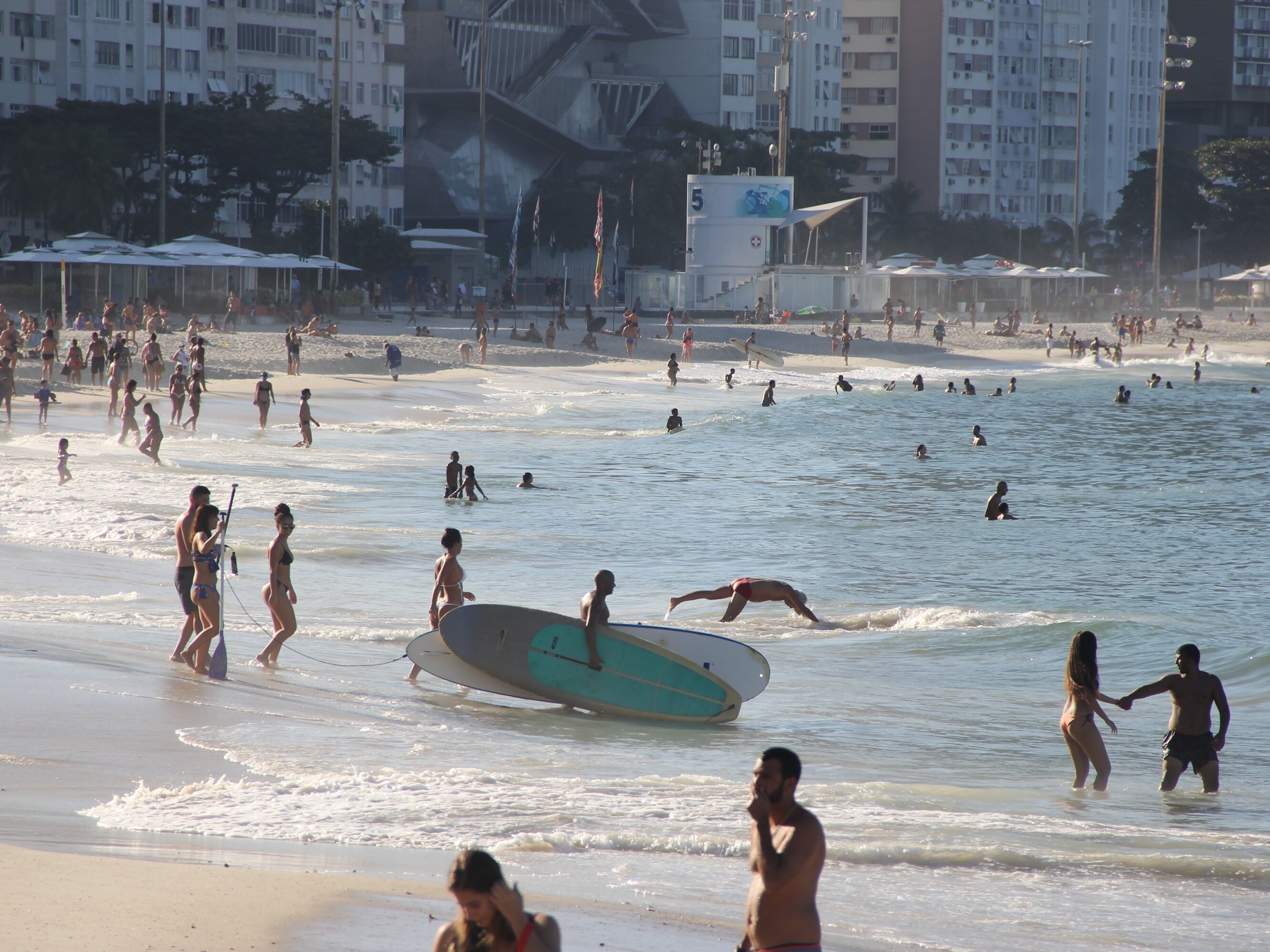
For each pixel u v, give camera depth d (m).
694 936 26.06
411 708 52.31
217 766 39.28
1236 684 65.38
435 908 25.72
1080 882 32.75
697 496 132.12
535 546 101.75
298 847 31.47
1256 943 28.67
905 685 63.31
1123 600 85.69
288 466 135.62
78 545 89.50
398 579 86.06
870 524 117.00
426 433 172.12
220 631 53.81
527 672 55.31
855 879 32.34
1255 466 165.88
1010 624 77.12
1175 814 41.12
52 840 30.31
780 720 55.28
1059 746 51.66
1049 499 135.38
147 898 25.34
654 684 54.75
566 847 33.28
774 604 83.25
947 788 42.78
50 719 43.88
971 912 29.95
